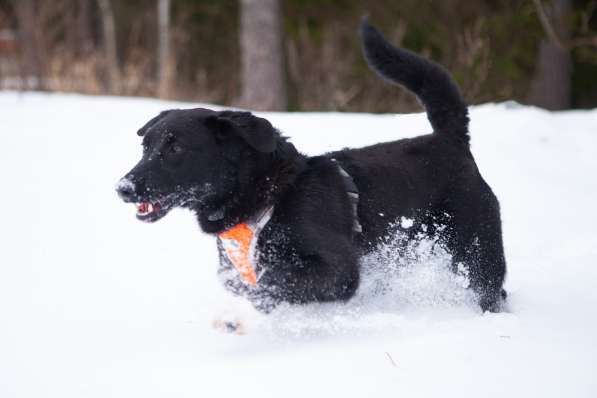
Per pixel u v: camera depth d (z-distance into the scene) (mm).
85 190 8914
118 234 7691
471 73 18547
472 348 4770
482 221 5934
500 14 23266
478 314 5836
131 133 11148
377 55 6156
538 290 6293
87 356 5145
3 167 9633
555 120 11477
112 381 4707
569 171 9508
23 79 18156
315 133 10117
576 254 7059
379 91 21391
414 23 24516
